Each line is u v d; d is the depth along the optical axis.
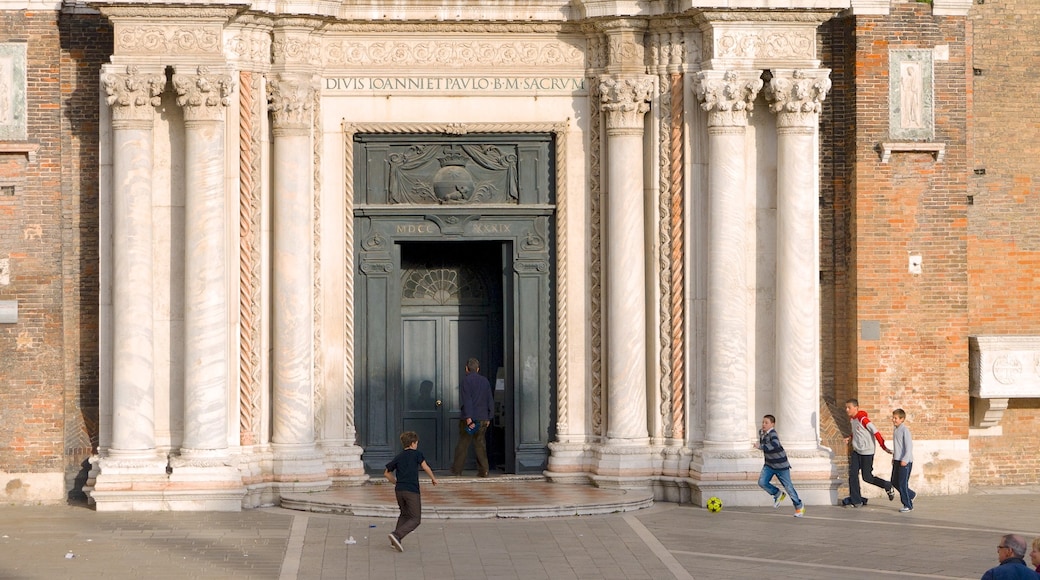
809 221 25.42
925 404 27.08
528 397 26.56
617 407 25.69
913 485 27.11
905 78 26.94
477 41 26.19
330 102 25.84
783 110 25.33
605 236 26.06
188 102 24.09
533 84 26.22
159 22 24.05
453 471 26.72
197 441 24.14
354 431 25.94
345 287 25.88
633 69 25.72
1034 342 27.97
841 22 27.17
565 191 26.28
